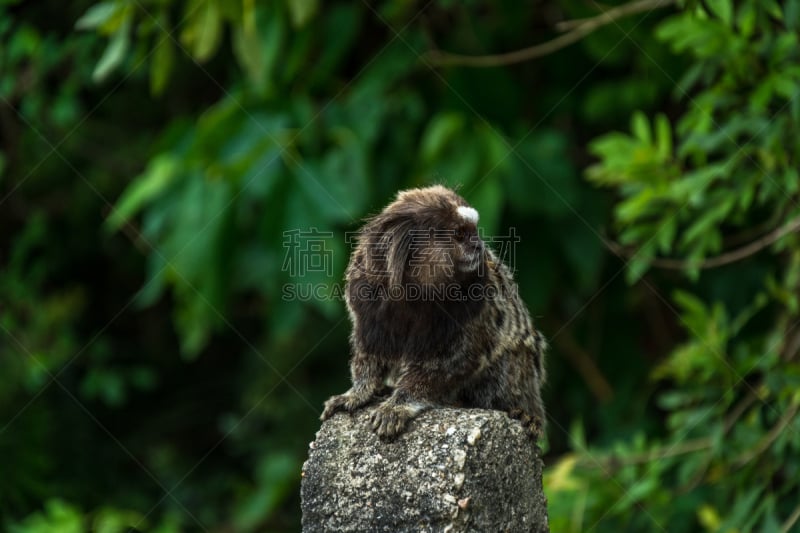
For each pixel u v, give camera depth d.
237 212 12.09
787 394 9.73
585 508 10.66
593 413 14.28
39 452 15.53
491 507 5.98
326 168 12.00
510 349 7.23
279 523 16.45
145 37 11.62
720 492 10.76
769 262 12.56
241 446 16.67
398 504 5.97
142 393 18.28
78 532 13.06
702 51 9.46
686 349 10.49
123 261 17.98
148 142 16.97
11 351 16.02
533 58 13.65
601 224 12.92
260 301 16.86
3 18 14.45
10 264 16.64
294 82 13.02
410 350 7.00
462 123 11.93
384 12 12.77
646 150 10.04
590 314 14.02
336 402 6.68
